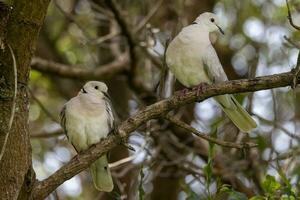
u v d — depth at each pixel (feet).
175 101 22.99
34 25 20.31
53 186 21.75
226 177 39.42
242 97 38.01
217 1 53.67
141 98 44.16
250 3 52.49
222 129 42.37
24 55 20.39
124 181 42.37
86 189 51.08
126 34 41.24
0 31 19.57
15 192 19.98
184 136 43.21
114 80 51.67
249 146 22.66
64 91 53.21
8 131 18.98
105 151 22.93
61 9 43.62
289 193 25.94
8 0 23.90
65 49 55.36
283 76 22.13
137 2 51.37
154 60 43.60
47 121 54.39
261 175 39.96
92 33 55.36
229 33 53.21
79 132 30.53
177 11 47.11
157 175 44.06
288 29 48.52
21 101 20.47
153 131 40.37
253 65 39.01
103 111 30.71
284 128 38.42
